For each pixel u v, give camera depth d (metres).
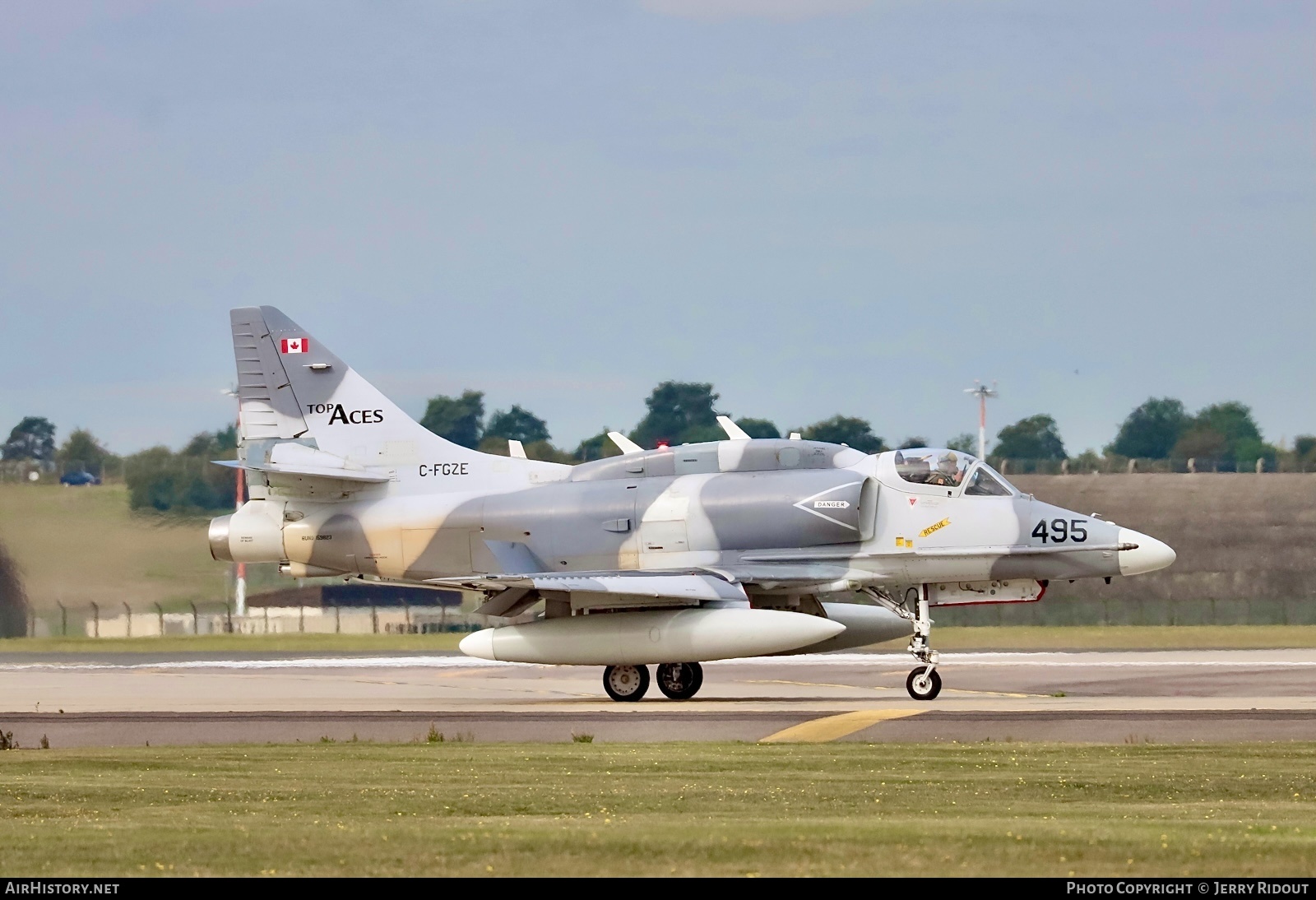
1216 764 49.00
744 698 81.00
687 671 82.31
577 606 83.06
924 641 82.38
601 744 58.31
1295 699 74.56
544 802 40.94
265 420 96.38
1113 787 43.62
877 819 36.41
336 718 64.94
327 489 94.06
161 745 61.66
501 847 30.80
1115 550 81.94
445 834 32.94
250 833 33.94
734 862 28.89
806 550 84.19
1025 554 82.56
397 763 51.62
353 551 92.56
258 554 94.62
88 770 51.06
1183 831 32.97
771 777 46.69
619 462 89.88
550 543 87.94
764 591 85.69
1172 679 91.12
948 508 83.56
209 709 75.75
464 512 90.19
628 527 86.38
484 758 53.22
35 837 33.44
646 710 71.44
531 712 66.25
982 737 58.88
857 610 89.19
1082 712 63.66
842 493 83.44
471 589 83.94
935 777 46.34
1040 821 35.72
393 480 93.81
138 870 28.97
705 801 40.91
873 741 58.31
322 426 95.50
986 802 40.72
